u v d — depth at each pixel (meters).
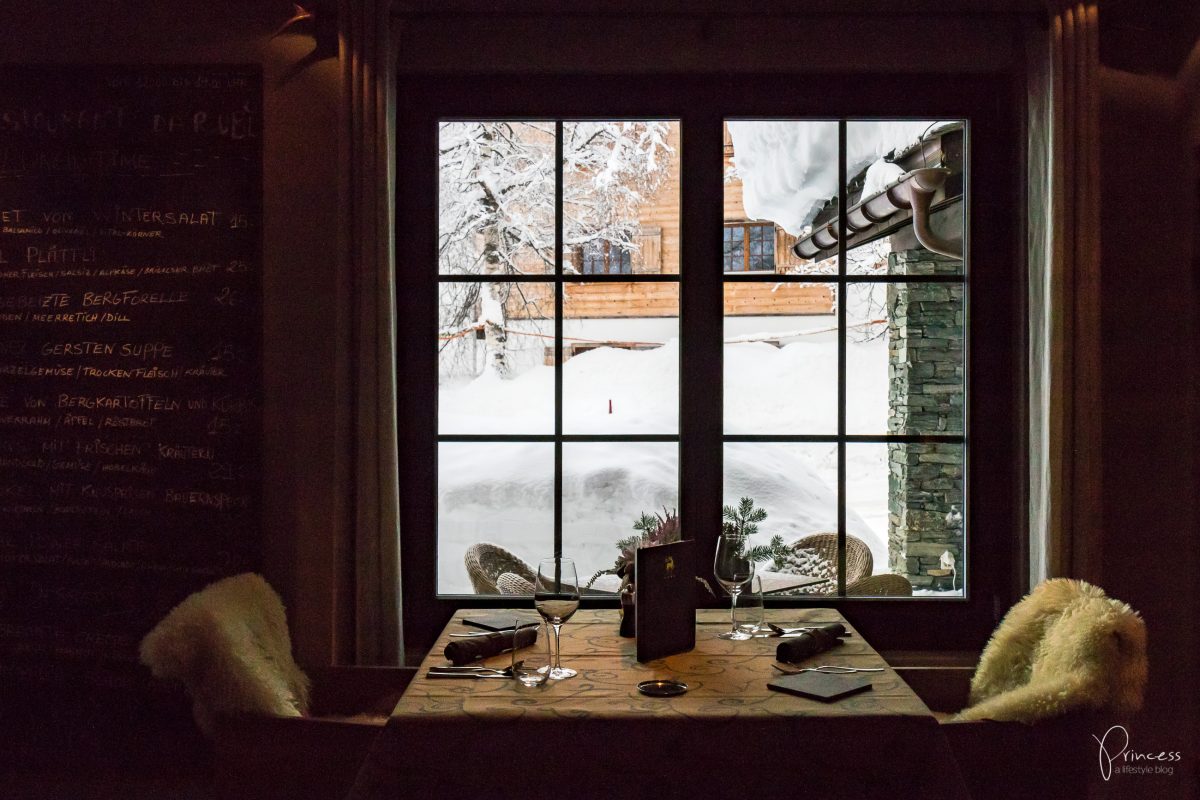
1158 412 2.70
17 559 2.84
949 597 2.90
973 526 2.88
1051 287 2.59
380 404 2.63
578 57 2.86
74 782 2.76
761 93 2.89
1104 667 1.79
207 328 2.80
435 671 1.92
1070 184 2.59
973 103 2.88
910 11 2.75
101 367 2.82
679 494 2.90
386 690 2.28
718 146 2.89
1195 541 2.68
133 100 2.82
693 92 2.89
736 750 1.64
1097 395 2.58
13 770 2.83
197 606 1.93
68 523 2.83
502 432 2.95
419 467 2.90
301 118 2.79
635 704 1.71
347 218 2.63
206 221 2.80
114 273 2.82
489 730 1.65
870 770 1.64
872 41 2.84
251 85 2.79
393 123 2.72
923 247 2.92
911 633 2.88
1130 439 2.70
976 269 2.88
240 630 1.95
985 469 2.88
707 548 2.89
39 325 2.84
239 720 1.80
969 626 2.89
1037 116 2.68
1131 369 2.70
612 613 2.54
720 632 2.30
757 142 2.91
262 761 1.80
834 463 2.93
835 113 2.89
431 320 2.90
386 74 2.65
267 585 2.22
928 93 2.88
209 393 2.79
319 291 2.78
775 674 1.92
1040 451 2.66
